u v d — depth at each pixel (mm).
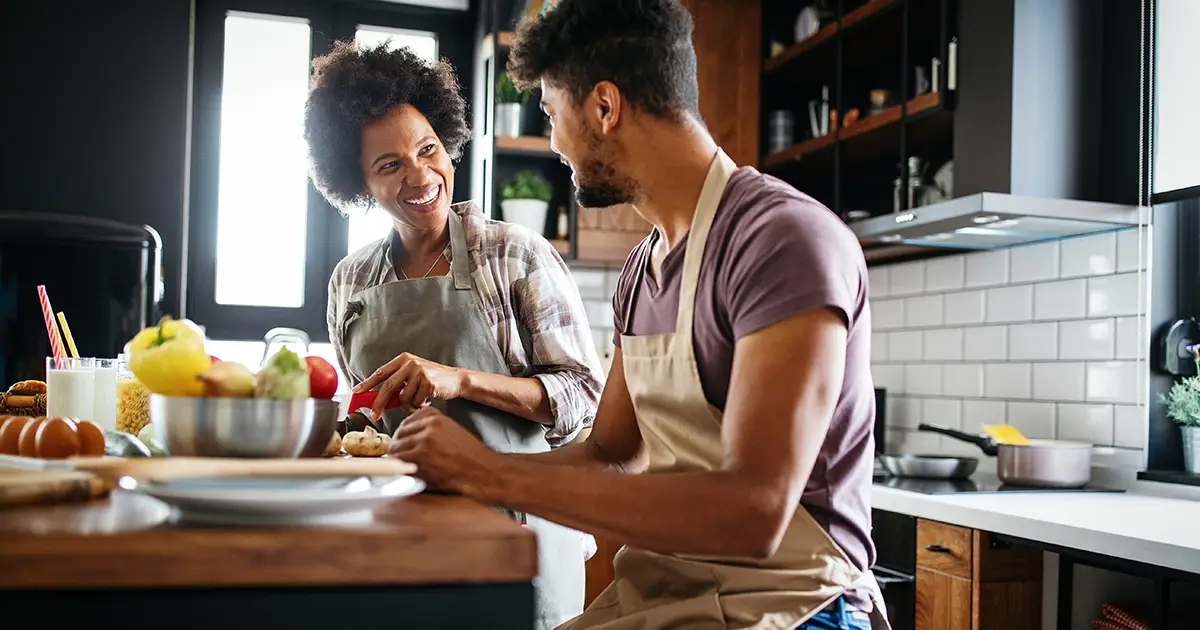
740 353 1119
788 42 3918
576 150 1308
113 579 721
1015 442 2779
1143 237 2689
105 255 3070
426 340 1957
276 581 756
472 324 1957
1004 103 2723
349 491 858
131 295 3078
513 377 1897
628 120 1263
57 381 1456
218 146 3760
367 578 776
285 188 3818
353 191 2055
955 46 2916
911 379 3520
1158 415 2682
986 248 3186
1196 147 2607
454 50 4035
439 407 1855
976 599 2328
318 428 1008
